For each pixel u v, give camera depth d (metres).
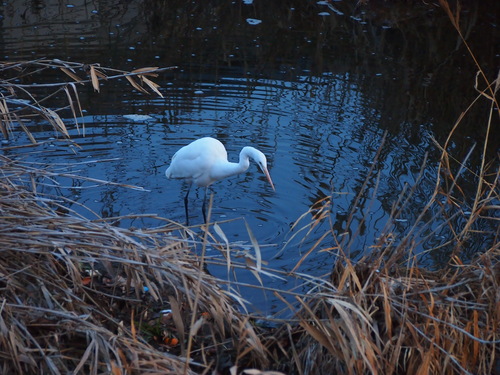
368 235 4.75
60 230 3.22
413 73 8.31
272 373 2.42
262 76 8.13
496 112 7.15
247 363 3.18
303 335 3.23
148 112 7.02
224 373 3.12
